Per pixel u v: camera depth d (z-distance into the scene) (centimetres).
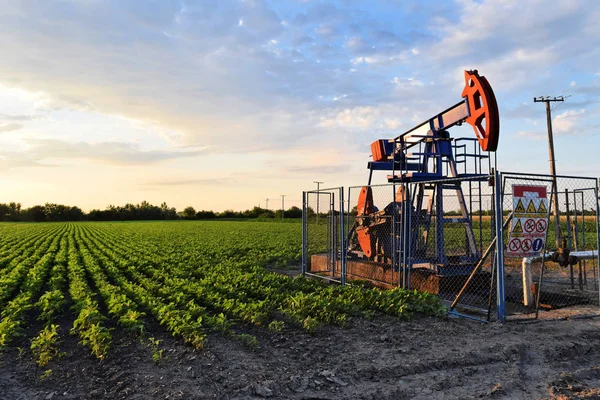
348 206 1258
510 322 851
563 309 969
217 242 2983
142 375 596
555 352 702
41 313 930
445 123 1140
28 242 3272
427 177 1144
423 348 708
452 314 921
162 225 7431
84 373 619
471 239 1166
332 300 944
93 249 2536
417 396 554
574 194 1239
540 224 863
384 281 1228
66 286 1334
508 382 589
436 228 1141
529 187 851
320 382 578
